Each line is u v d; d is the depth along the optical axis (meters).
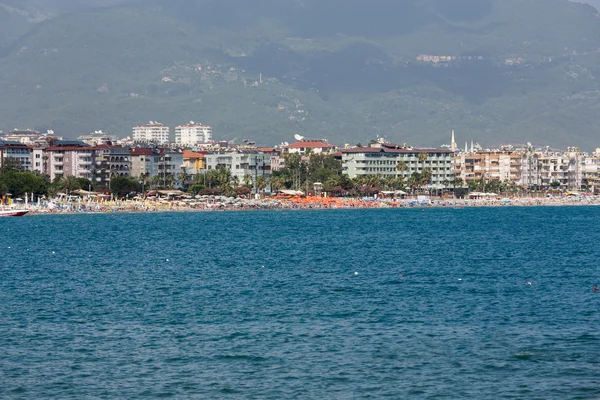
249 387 177.62
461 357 196.75
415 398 171.38
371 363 192.88
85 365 192.12
